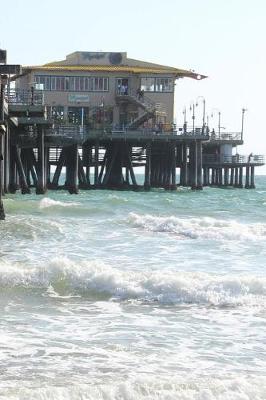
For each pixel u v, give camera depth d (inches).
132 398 452.8
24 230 1366.9
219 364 544.4
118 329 644.1
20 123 2427.4
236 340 614.5
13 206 1877.5
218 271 956.6
